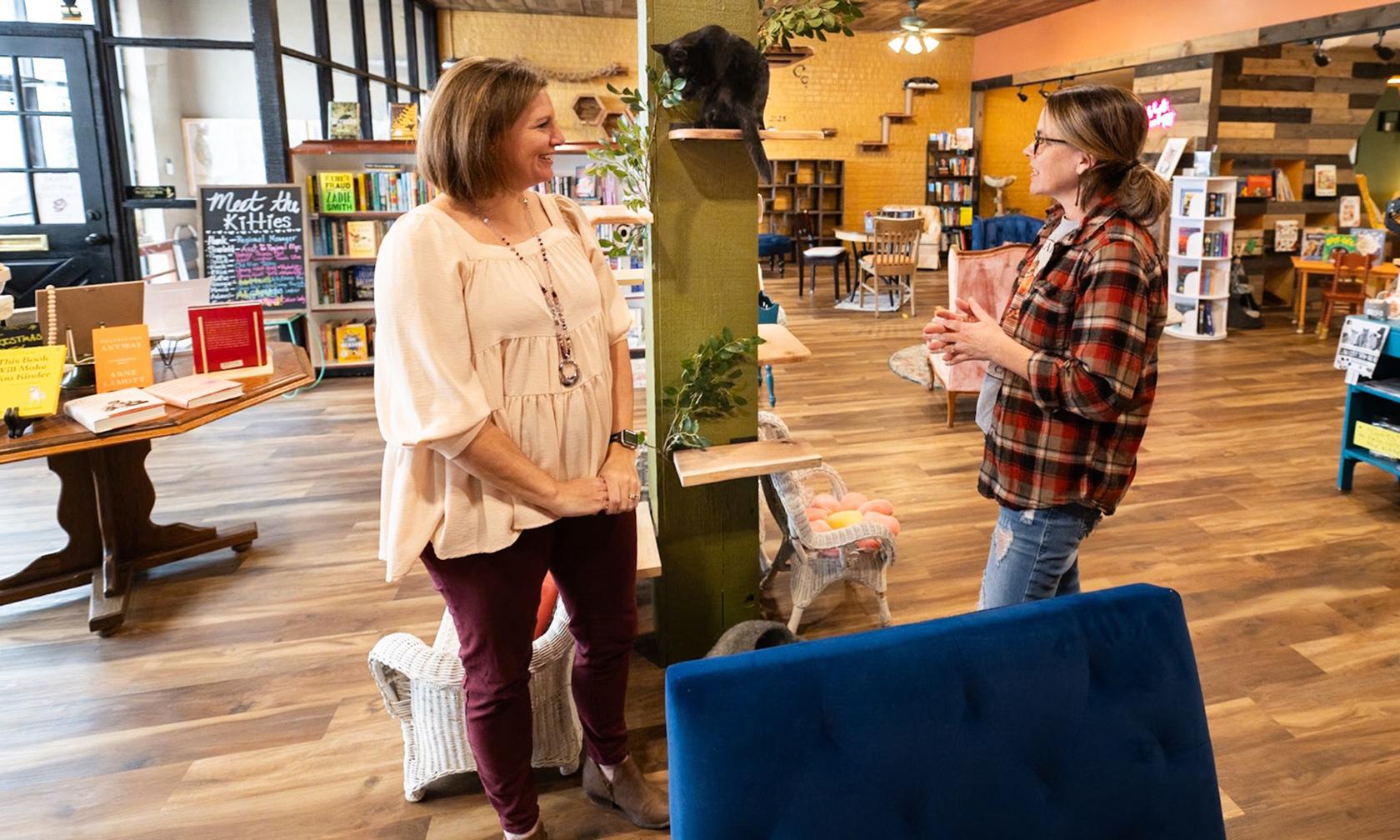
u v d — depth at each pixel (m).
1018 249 5.11
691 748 1.01
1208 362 6.71
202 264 6.05
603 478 1.66
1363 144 12.30
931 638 1.11
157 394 2.68
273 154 6.27
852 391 5.93
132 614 2.98
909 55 13.01
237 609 3.01
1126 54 9.62
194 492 4.09
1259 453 4.52
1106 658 1.17
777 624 1.90
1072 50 10.65
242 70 6.77
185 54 6.64
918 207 12.55
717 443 2.40
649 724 2.34
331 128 6.34
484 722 1.66
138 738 2.32
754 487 2.48
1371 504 3.82
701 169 2.24
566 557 1.76
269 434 5.01
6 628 2.89
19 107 6.01
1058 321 1.57
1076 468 1.62
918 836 1.06
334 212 6.21
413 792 2.06
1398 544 3.41
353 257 6.26
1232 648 2.68
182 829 1.99
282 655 2.71
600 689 1.87
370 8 8.97
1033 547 1.68
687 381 2.29
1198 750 1.17
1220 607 2.93
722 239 2.29
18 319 3.32
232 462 4.52
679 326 2.31
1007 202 14.06
